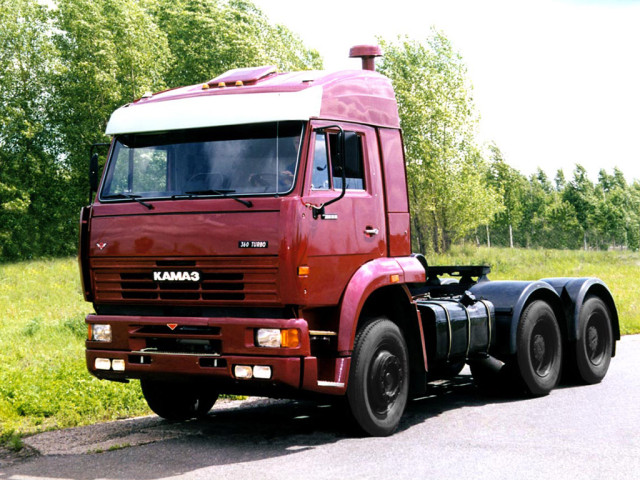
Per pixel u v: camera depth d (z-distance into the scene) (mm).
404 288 7715
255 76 7426
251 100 6883
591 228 94062
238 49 48250
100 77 47312
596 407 8633
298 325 6465
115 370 7023
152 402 8094
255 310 6602
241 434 7562
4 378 10000
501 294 9438
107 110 49875
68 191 52000
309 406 9250
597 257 43312
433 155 49406
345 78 7477
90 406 8766
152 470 6184
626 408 8547
